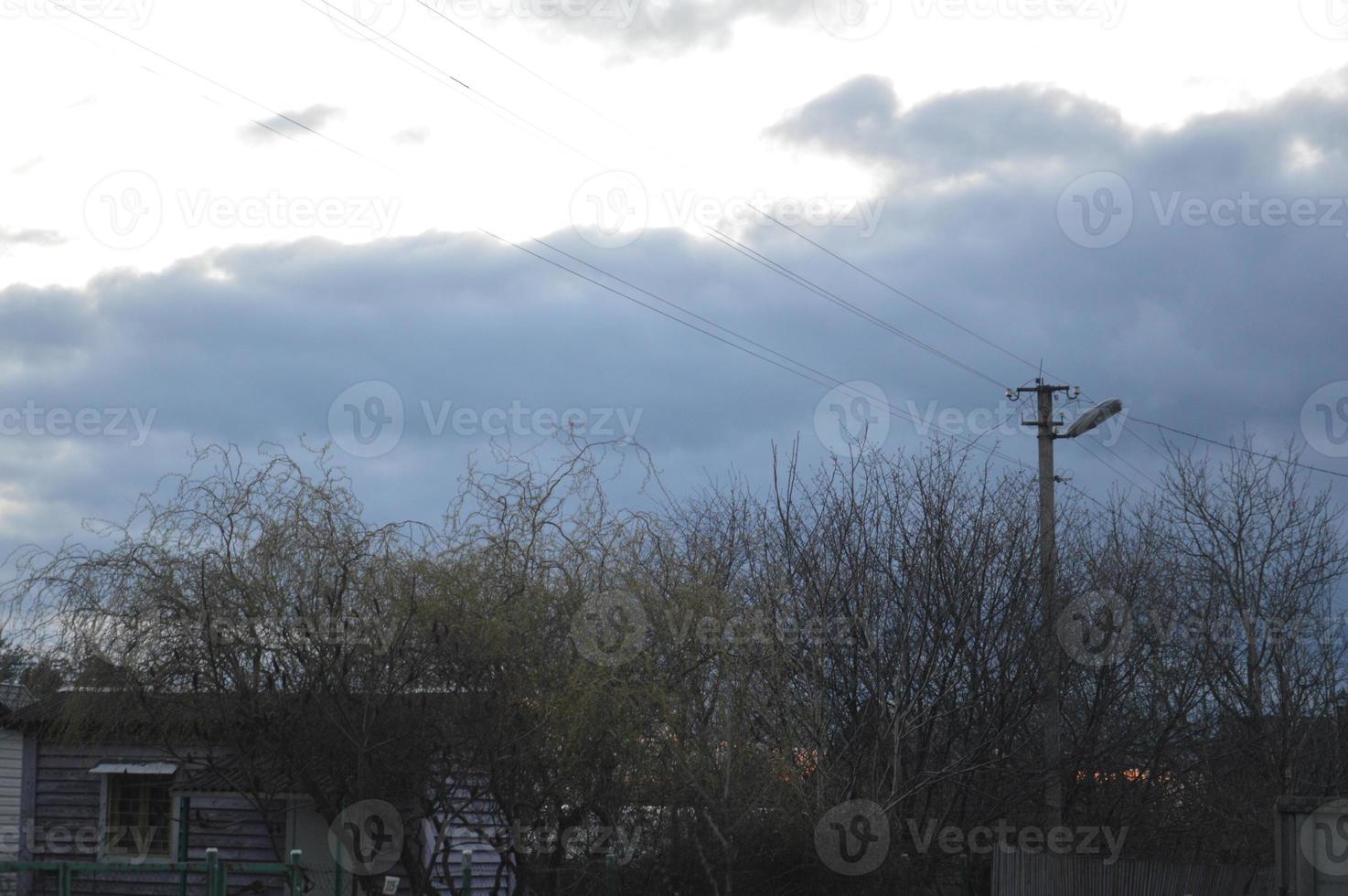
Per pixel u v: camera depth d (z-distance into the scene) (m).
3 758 19.34
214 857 14.43
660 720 15.10
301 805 17.25
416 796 15.39
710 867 14.84
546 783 15.06
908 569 18.77
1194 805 21.16
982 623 18.72
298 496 15.32
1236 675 21.59
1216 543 22.95
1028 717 19.14
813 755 17.12
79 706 15.39
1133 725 20.45
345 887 15.68
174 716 15.38
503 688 14.92
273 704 15.03
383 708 14.92
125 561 15.00
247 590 14.82
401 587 14.84
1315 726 21.84
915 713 17.95
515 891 15.26
